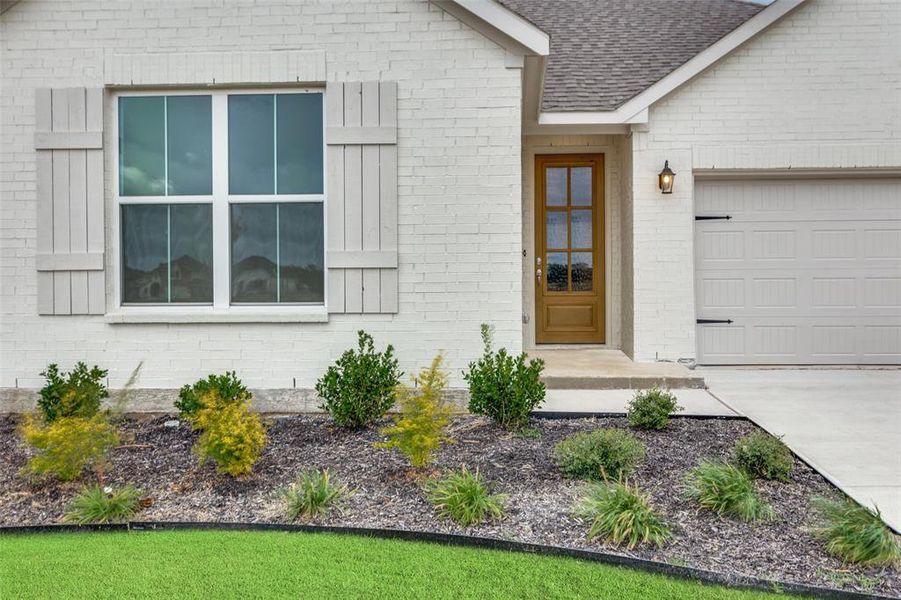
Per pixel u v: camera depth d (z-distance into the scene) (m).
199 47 5.69
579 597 2.57
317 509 3.42
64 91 5.68
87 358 5.74
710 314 7.79
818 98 7.48
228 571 2.82
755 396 6.11
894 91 7.43
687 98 7.57
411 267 5.71
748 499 3.27
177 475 4.02
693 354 7.57
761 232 7.76
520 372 5.01
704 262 7.79
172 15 5.68
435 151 5.69
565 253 8.77
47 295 5.72
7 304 5.75
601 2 10.36
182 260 5.86
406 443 3.88
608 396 6.10
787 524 3.21
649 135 7.61
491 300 5.70
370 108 5.66
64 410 4.64
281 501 3.60
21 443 4.72
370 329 5.73
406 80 5.68
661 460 4.16
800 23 7.46
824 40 7.46
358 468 4.09
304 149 5.82
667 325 7.58
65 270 5.71
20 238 5.73
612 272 8.56
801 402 5.85
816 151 7.47
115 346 5.75
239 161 5.84
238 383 5.09
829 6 7.44
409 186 5.70
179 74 5.68
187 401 4.94
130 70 5.68
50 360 5.73
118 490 3.73
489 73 5.66
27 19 5.69
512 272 5.70
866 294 7.69
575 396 6.11
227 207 5.83
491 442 4.62
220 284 5.82
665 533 3.03
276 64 5.67
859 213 7.69
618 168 8.48
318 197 5.80
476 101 5.67
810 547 2.96
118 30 5.68
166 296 5.88
